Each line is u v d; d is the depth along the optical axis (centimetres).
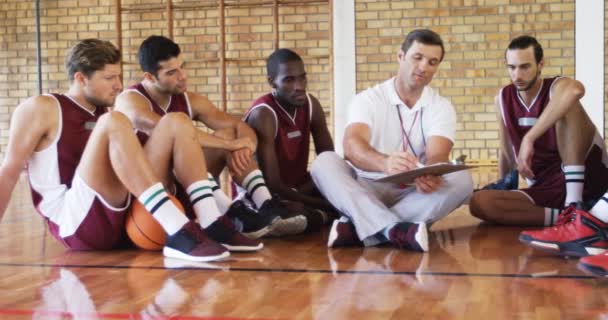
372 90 278
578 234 218
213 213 243
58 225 249
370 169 254
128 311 161
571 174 303
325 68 766
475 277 196
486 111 729
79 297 176
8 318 156
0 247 265
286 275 202
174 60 275
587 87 708
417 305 164
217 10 779
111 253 245
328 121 768
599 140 317
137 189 227
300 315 155
